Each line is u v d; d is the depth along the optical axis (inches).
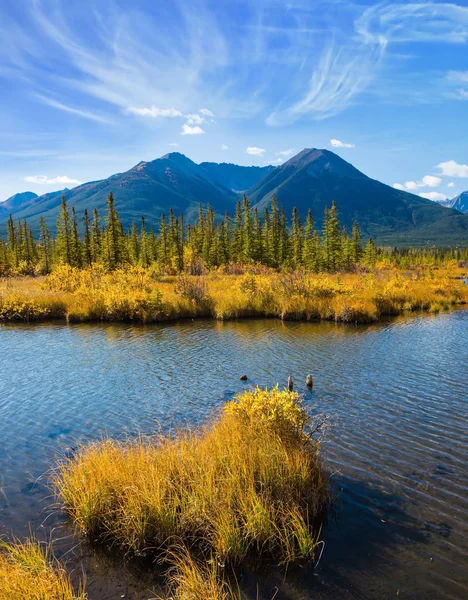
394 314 901.8
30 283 1401.3
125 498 195.5
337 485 228.8
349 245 2822.3
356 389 391.2
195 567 162.4
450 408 342.0
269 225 2696.9
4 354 543.8
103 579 164.7
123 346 589.3
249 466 213.3
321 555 176.9
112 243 2154.3
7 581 144.7
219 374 446.6
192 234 2795.3
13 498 220.1
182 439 253.1
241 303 884.0
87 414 337.7
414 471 244.2
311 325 763.4
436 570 167.5
